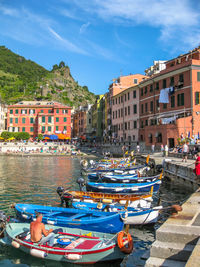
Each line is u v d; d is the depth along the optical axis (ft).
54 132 291.38
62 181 94.79
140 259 32.40
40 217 35.32
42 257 32.48
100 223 37.52
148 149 158.40
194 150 105.40
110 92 261.03
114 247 31.40
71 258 30.94
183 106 143.54
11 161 180.14
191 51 147.43
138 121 198.59
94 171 103.65
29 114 301.84
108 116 268.21
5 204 60.34
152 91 176.24
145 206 47.93
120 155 197.98
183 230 24.70
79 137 344.49
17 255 34.94
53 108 299.99
